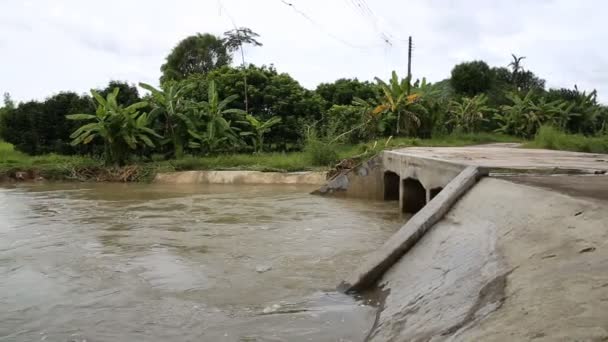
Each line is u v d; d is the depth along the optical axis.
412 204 11.05
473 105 37.41
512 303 2.85
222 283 5.48
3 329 4.21
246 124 27.86
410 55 30.83
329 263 6.33
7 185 19.44
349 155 21.61
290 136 28.88
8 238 8.23
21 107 26.78
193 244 7.65
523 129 36.34
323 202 13.03
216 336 3.92
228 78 29.86
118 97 26.05
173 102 24.55
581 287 2.62
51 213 11.21
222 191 16.30
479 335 2.61
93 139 25.17
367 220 9.97
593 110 39.00
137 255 6.94
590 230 3.32
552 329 2.31
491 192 5.43
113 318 4.42
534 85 54.44
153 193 15.77
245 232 8.62
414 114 28.23
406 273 4.70
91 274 5.95
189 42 42.56
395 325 3.60
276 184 18.92
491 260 3.78
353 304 4.55
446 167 7.72
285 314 4.36
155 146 24.95
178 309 4.62
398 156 11.41
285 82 30.98
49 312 4.62
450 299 3.47
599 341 2.06
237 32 33.50
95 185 19.28
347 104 35.62
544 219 3.93
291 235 8.32
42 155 25.53
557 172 6.48
